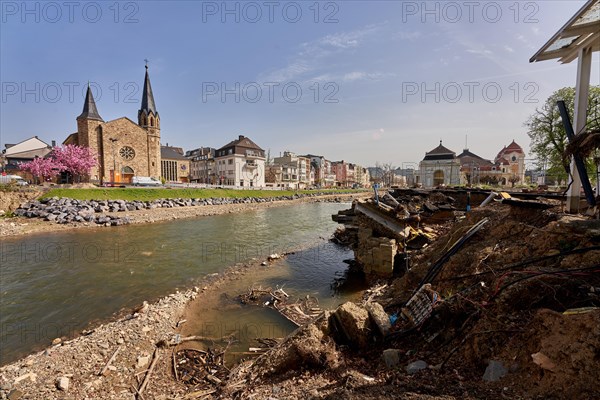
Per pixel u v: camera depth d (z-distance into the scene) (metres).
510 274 3.96
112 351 6.12
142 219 27.28
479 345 3.25
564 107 6.15
